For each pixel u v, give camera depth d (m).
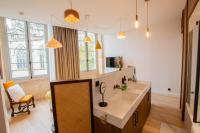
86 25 4.42
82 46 5.91
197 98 1.67
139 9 3.00
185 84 2.57
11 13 3.05
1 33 3.70
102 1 2.49
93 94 1.86
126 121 1.62
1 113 1.30
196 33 1.74
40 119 3.01
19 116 3.17
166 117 2.95
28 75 4.34
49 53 4.78
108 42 6.30
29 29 4.30
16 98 3.21
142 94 2.42
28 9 2.81
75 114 1.77
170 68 4.43
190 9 2.20
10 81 3.59
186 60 2.53
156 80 4.79
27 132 2.51
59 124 1.71
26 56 4.28
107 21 3.93
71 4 2.47
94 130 1.89
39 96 4.49
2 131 1.32
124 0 2.47
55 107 1.68
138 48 5.16
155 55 4.73
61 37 4.71
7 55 3.85
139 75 5.22
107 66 6.17
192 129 1.62
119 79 2.67
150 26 4.71
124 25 4.48
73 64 5.16
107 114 1.65
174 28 4.20
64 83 1.69
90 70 6.34
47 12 3.02
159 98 4.20
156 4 2.71
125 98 2.49
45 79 4.63
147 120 2.83
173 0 2.54
